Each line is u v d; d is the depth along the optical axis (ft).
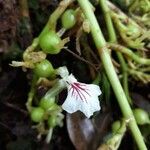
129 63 0.33
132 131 0.28
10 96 0.36
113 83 0.28
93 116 0.34
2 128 0.37
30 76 0.34
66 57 0.34
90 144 0.34
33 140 0.37
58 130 0.37
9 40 0.33
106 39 0.35
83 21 0.29
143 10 0.35
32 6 0.34
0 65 0.35
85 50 0.34
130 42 0.32
